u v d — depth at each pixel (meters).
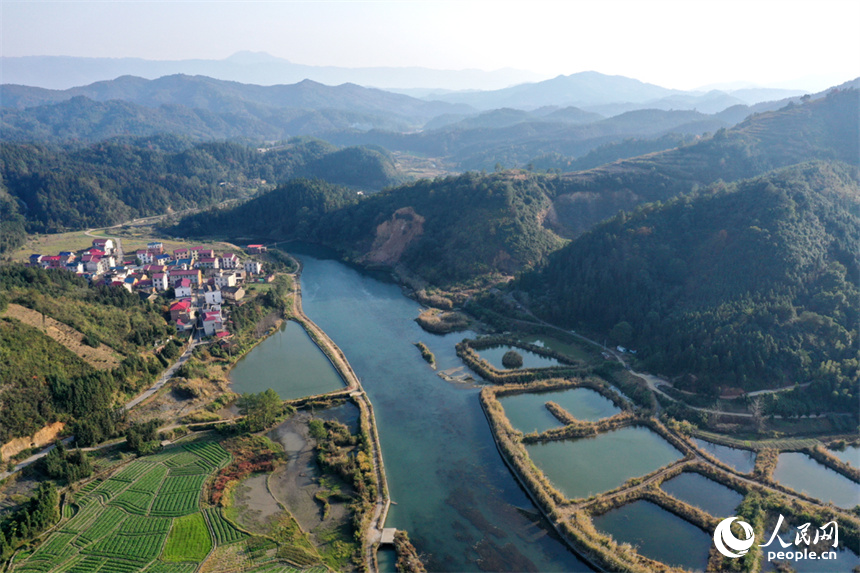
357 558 76.81
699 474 96.69
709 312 134.62
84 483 92.44
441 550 79.50
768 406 111.56
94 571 73.69
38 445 99.44
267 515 86.00
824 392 112.94
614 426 112.12
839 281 131.62
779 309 127.31
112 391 116.62
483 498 91.25
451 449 105.62
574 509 86.06
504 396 127.38
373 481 93.62
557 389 130.25
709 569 73.69
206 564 75.06
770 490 90.12
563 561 77.75
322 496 90.38
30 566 74.12
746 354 120.56
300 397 126.06
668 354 132.25
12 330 115.06
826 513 83.00
